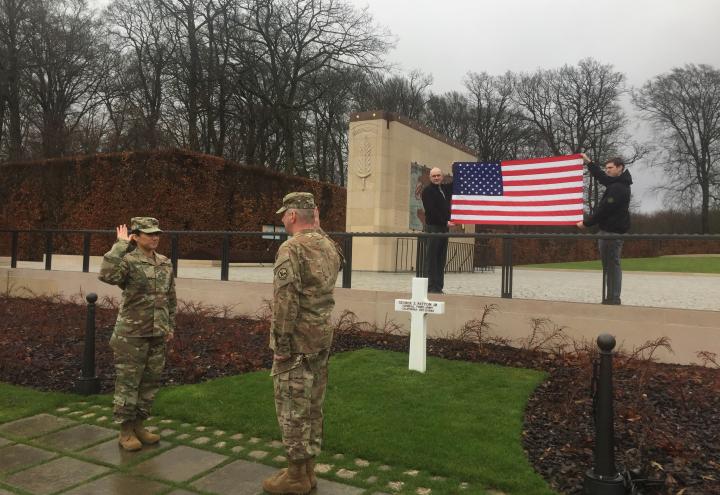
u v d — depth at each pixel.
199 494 3.71
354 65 32.22
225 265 10.13
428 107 47.41
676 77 38.78
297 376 3.58
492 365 6.64
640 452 4.14
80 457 4.32
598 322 6.90
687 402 5.23
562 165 8.03
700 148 39.03
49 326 9.23
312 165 42.03
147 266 4.53
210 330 8.79
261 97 32.28
